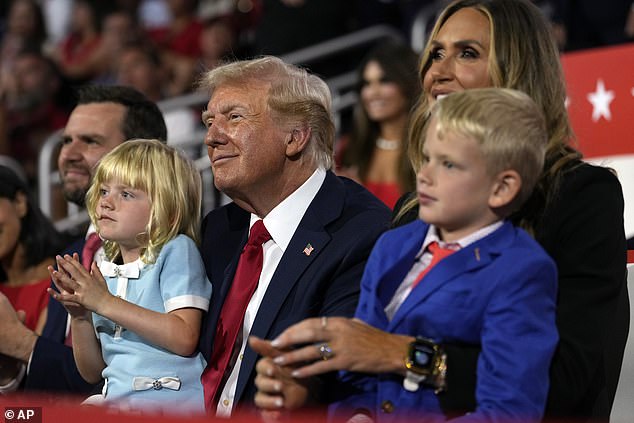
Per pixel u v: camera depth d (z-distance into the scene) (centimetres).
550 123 306
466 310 268
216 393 337
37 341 393
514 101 270
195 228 371
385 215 345
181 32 984
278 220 348
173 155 365
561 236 291
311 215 346
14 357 395
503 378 255
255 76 351
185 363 345
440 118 269
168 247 356
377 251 290
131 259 361
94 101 468
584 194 294
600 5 736
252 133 343
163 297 350
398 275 285
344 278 330
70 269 332
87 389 381
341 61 852
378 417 277
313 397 292
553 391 271
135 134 466
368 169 646
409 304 275
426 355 266
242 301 344
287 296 332
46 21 1144
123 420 236
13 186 480
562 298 283
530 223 294
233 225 369
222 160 346
